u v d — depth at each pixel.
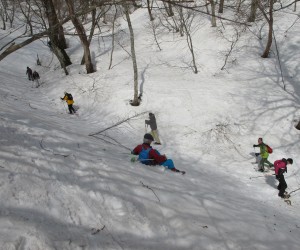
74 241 3.66
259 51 18.45
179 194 5.85
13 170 4.57
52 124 9.70
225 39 20.28
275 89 15.02
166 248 4.20
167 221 4.79
